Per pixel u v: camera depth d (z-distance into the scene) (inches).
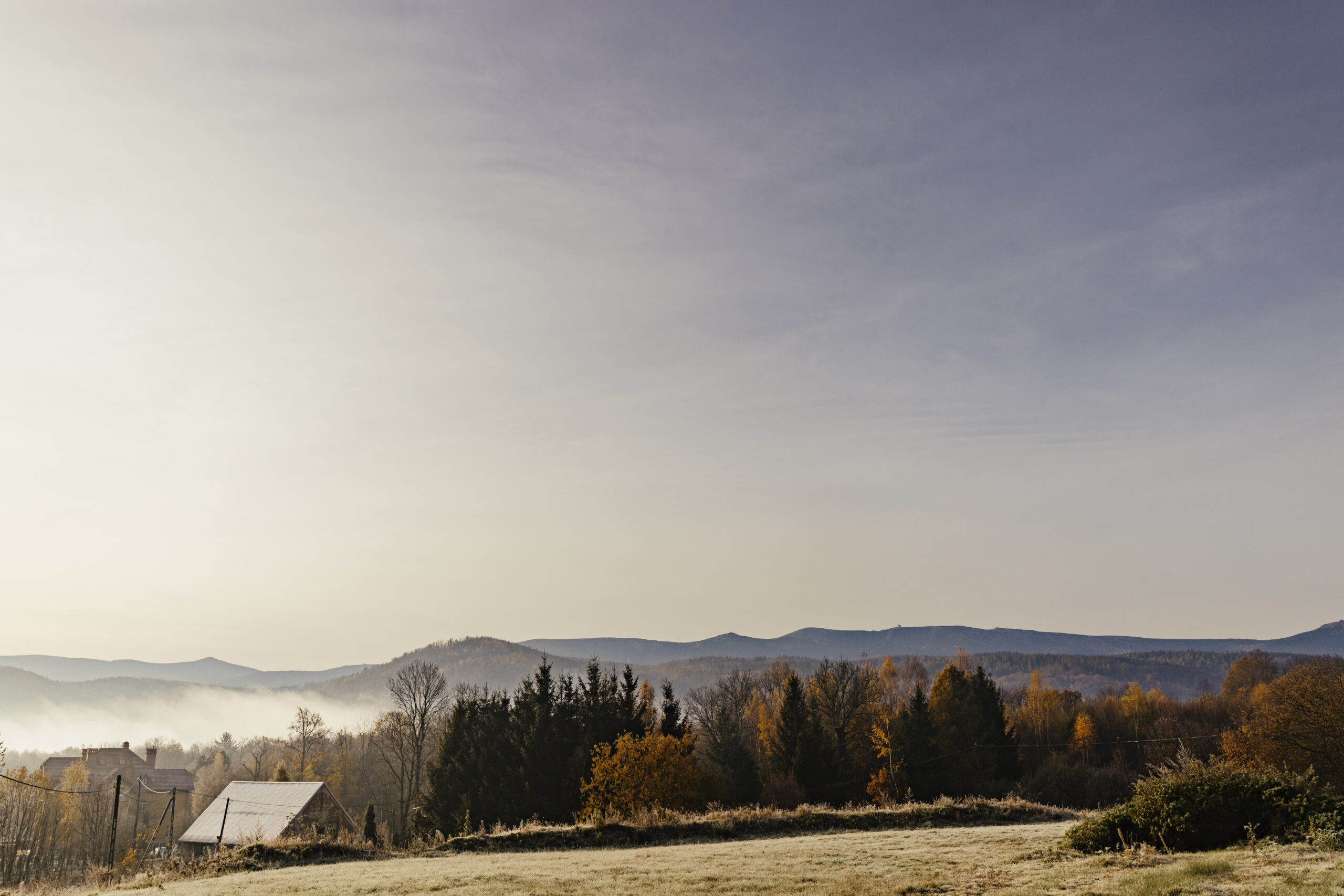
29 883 1471.5
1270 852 637.9
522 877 857.5
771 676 4500.5
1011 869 733.9
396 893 783.1
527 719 2588.6
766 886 726.5
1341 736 2215.8
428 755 3457.2
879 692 3435.0
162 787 5374.0
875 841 1050.7
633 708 2726.4
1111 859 712.4
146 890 898.1
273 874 1027.9
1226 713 4318.4
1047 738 3885.3
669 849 1109.1
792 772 2657.5
